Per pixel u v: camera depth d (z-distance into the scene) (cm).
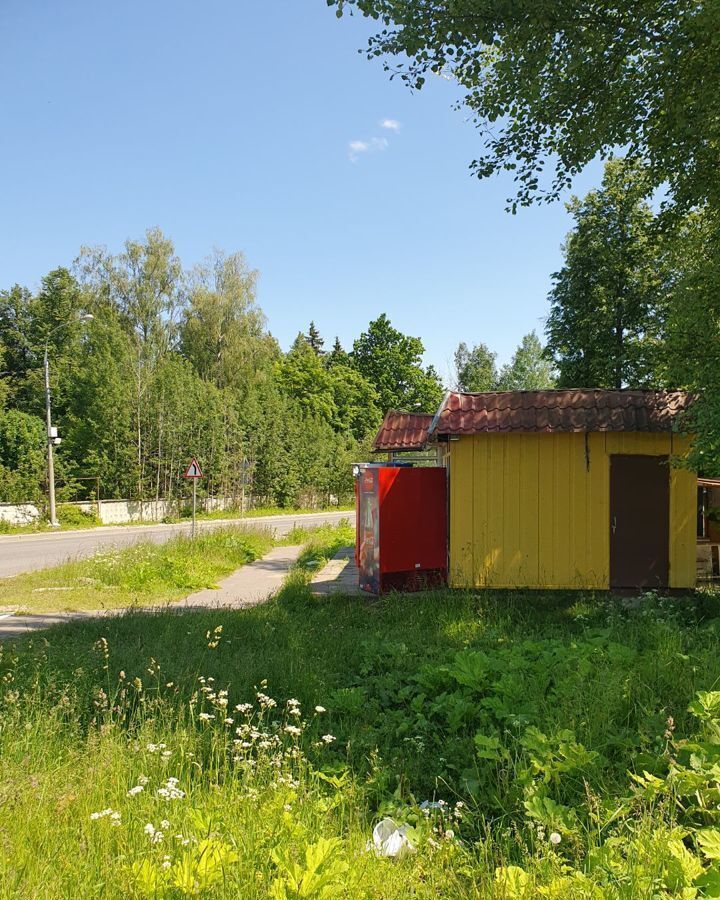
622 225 1916
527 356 7812
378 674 650
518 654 630
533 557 1091
